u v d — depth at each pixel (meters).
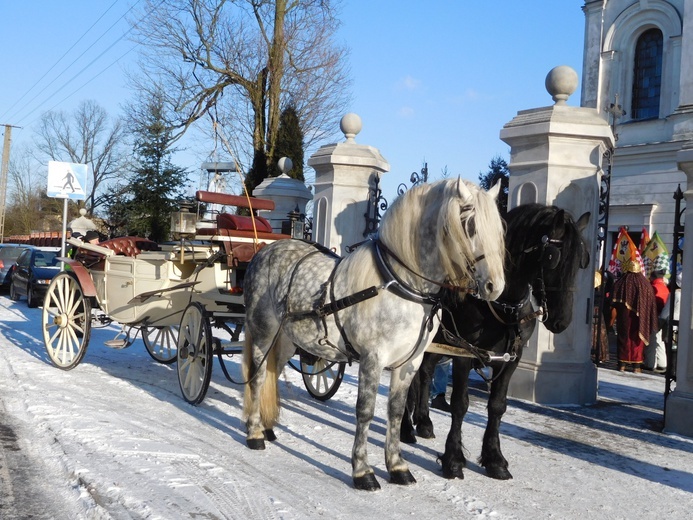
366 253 5.06
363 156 11.50
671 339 7.53
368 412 4.92
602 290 9.79
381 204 11.46
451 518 4.46
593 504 4.96
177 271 7.94
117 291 8.48
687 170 7.31
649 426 7.55
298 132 18.52
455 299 4.92
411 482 5.10
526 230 5.32
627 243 11.75
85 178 14.19
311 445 6.11
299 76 21.67
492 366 5.53
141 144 22.88
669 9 22.94
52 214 61.22
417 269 4.75
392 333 4.83
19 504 4.27
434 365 6.54
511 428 7.18
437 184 4.79
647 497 5.18
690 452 6.56
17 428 5.94
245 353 6.14
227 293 7.40
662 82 23.00
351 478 5.18
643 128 23.30
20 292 18.45
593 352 12.61
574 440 6.81
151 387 8.15
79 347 8.70
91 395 7.46
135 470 4.92
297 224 8.12
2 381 7.92
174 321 8.16
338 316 5.11
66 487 4.60
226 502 4.46
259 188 14.54
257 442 5.89
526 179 8.92
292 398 8.05
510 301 5.33
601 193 9.48
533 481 5.41
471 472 5.54
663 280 12.46
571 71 8.85
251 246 7.35
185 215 7.40
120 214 25.16
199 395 7.16
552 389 8.55
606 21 24.95
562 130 8.56
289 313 5.52
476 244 4.28
